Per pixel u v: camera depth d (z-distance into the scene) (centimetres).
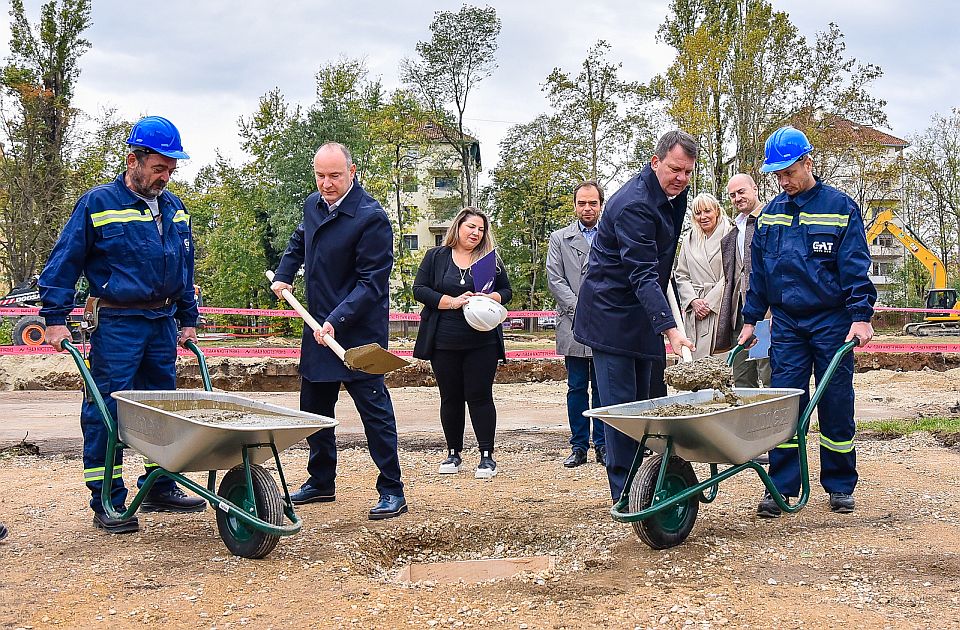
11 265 3334
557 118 3997
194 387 1540
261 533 411
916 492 548
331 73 3756
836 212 494
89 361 485
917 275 4909
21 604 355
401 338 2728
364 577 394
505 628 324
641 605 342
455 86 4253
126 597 363
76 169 3344
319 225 515
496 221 4941
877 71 3300
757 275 527
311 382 526
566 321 673
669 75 3145
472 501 548
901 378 1530
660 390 514
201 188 5394
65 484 606
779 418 437
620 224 449
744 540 439
